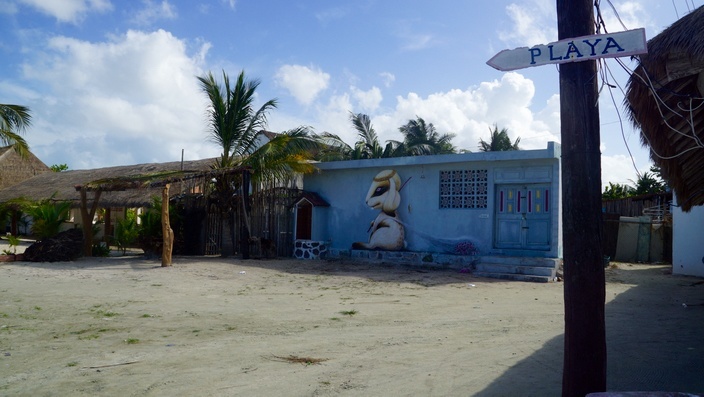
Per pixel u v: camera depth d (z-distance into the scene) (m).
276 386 5.39
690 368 5.93
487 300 11.08
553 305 10.45
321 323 8.52
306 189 20.44
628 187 37.41
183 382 5.50
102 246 20.64
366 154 31.33
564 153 4.25
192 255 20.19
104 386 5.37
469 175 16.94
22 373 5.77
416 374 5.77
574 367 4.14
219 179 19.44
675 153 6.65
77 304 9.91
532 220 15.82
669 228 22.16
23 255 17.30
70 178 32.53
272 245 19.08
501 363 6.16
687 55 4.64
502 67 4.46
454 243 16.95
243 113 19.55
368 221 18.84
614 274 16.48
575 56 4.16
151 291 11.63
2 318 8.52
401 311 9.70
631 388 5.27
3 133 20.36
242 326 8.23
